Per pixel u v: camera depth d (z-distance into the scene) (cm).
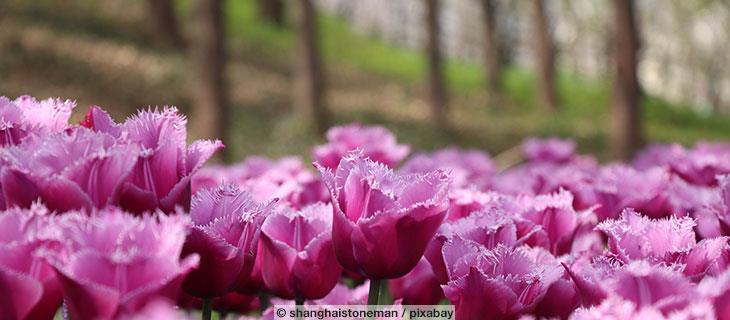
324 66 2931
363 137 272
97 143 110
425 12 2397
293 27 3356
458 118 2608
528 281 124
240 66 2631
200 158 123
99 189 109
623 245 132
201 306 167
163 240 96
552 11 4378
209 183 241
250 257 126
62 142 110
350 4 5619
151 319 80
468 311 125
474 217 149
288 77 2662
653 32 5438
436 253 141
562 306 130
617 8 1594
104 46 2311
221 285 122
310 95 2131
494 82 3067
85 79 2059
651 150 325
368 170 127
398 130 2333
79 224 96
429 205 121
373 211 123
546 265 128
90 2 2588
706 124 3394
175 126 122
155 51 2431
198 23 1522
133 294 90
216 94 1499
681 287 107
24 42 2125
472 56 5412
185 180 118
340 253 127
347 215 126
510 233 143
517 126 2644
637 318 98
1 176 108
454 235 133
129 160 109
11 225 98
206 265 121
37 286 94
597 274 117
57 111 138
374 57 3347
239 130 2075
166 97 2112
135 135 122
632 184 209
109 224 96
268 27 3209
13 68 1991
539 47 3012
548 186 243
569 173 257
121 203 112
